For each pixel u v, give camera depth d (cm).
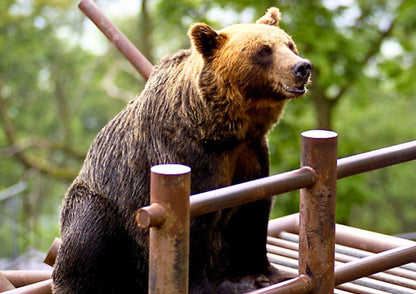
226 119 809
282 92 814
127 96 3278
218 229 883
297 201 2656
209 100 805
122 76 3859
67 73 3719
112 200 859
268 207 886
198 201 611
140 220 589
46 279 1052
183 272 602
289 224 1163
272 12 911
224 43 823
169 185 584
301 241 711
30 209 3459
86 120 3962
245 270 920
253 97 820
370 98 3209
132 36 3559
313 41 2497
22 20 3472
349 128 3338
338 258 1017
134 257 873
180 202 590
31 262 2433
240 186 641
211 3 2744
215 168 821
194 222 806
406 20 2695
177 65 852
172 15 2786
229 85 809
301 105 2756
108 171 865
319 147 684
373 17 2769
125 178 849
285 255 1050
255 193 646
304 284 700
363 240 1082
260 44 816
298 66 799
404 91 2875
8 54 3556
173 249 595
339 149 2897
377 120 3609
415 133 3575
